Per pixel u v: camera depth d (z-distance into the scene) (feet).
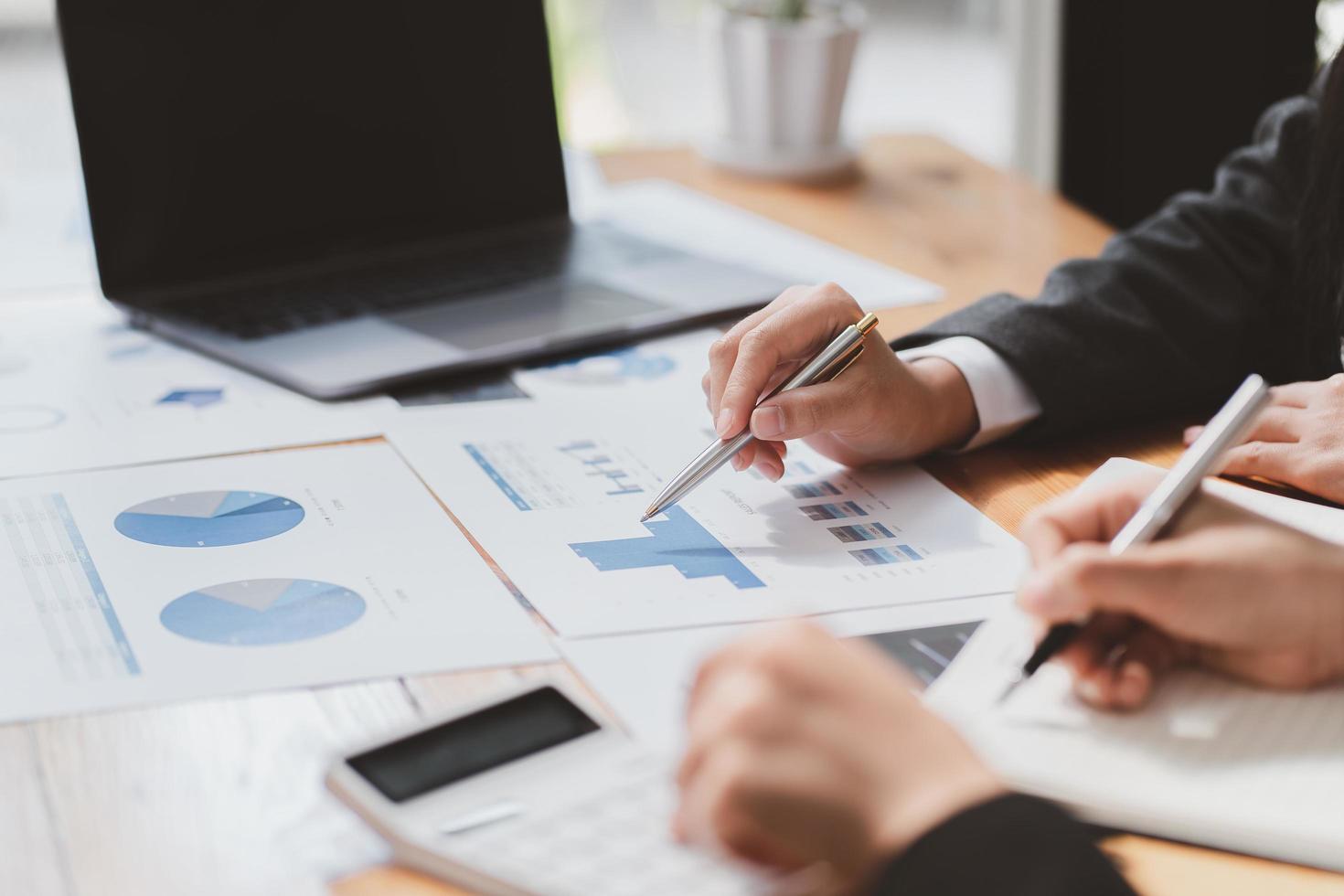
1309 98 3.15
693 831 1.37
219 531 2.23
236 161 3.40
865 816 1.30
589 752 1.61
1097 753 1.59
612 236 3.92
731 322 3.34
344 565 2.12
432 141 3.72
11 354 3.08
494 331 3.14
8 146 6.31
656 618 1.97
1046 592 1.63
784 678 1.41
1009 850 1.23
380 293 3.41
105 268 3.26
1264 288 3.00
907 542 2.24
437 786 1.54
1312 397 2.55
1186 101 6.01
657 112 6.86
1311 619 1.66
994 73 7.04
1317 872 1.47
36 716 1.72
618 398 2.88
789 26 4.48
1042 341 2.72
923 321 3.31
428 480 2.45
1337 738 1.62
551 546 2.20
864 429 2.45
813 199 4.40
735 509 2.36
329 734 1.69
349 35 3.54
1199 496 1.79
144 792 1.58
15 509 2.29
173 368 3.01
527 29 3.88
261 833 1.52
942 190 4.52
